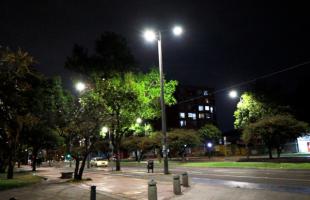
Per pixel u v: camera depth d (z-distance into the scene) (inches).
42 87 1037.2
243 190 637.3
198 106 5201.8
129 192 733.3
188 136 2214.6
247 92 1897.1
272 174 968.9
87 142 1095.0
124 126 1610.5
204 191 660.7
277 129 1448.1
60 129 1119.0
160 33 1227.9
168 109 5012.3
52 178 1302.9
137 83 1547.7
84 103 1103.0
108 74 1461.6
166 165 1205.1
